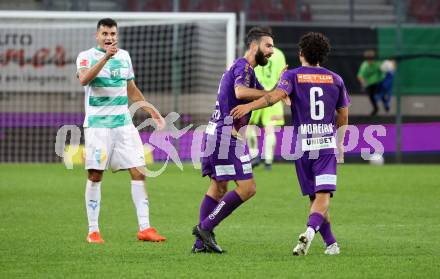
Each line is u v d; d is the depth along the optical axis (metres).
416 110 60.09
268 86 45.94
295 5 70.38
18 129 58.84
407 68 59.81
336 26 60.62
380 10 72.31
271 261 22.95
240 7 70.00
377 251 24.94
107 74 27.16
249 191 23.94
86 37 59.06
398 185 44.66
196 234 24.31
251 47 24.02
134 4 69.75
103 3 69.25
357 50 60.47
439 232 29.39
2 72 58.22
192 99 60.91
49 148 59.12
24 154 59.12
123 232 29.27
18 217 32.81
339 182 46.09
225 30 61.47
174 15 52.53
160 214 34.12
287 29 60.53
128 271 21.52
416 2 70.88
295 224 31.44
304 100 23.56
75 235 28.34
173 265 22.36
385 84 59.59
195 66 61.38
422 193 41.31
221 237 28.00
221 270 21.61
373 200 38.66
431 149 60.09
